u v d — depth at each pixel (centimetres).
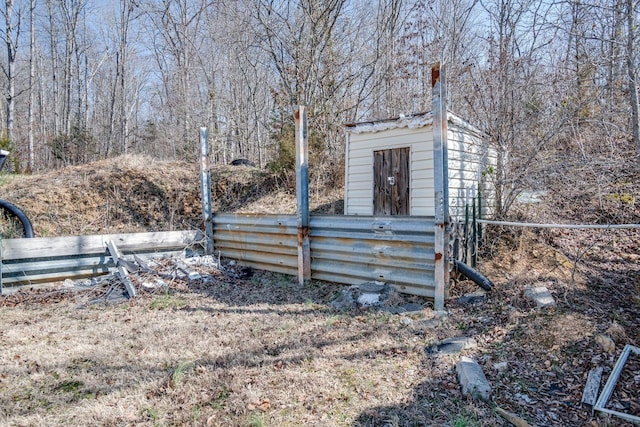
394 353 345
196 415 249
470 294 475
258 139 1638
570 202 704
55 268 568
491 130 708
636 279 486
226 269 677
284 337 388
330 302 505
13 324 426
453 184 682
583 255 540
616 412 243
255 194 1041
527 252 577
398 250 496
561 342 336
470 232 560
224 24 1781
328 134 1157
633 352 311
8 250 530
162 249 696
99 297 527
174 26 1930
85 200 870
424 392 280
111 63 2634
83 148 1705
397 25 1362
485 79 777
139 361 333
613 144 646
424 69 1286
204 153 741
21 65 2641
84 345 368
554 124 641
